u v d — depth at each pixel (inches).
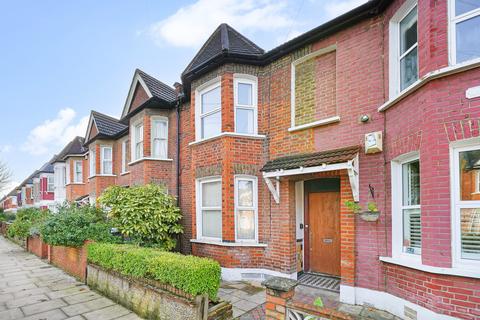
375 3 207.6
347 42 231.1
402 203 191.6
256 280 267.6
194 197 318.3
